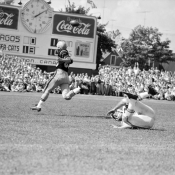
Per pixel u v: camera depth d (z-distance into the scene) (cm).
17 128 979
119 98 3578
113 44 8256
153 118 1157
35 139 829
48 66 5809
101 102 2561
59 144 788
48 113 1475
